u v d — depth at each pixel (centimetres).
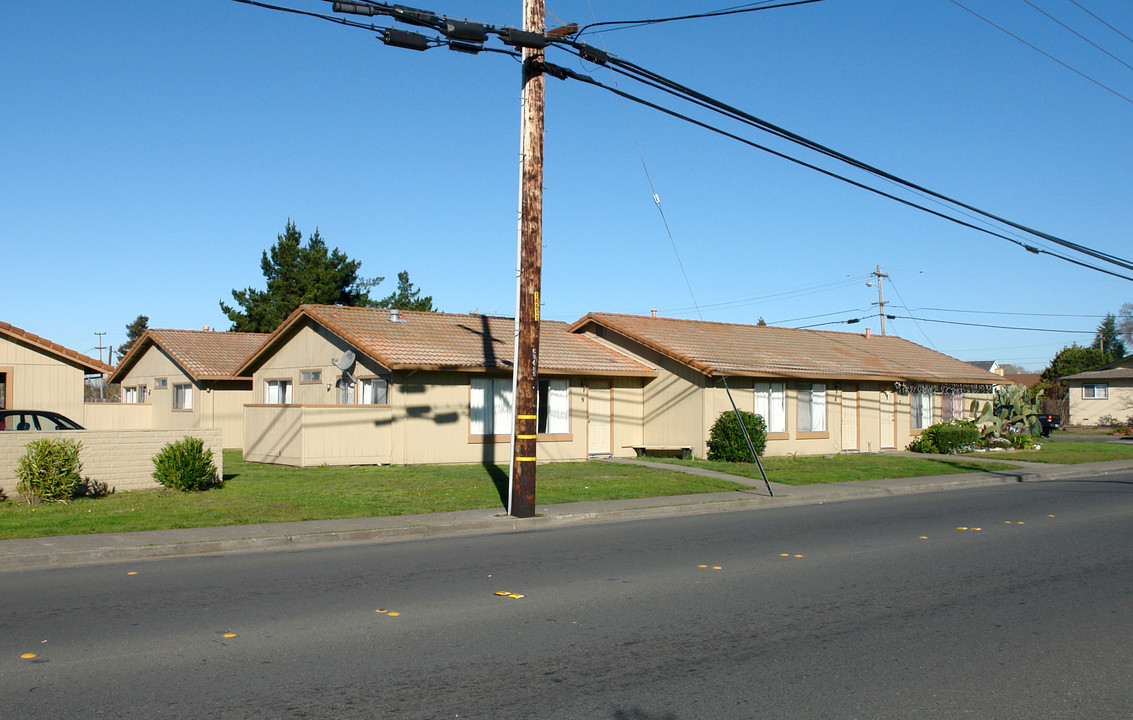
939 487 2108
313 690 593
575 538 1298
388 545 1234
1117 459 2914
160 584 944
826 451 2939
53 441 1542
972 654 691
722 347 2872
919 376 3186
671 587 931
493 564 1068
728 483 1980
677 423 2686
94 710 553
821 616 808
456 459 2339
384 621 780
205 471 1677
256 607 833
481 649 693
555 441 2517
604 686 606
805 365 2892
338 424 2173
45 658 664
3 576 995
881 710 566
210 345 3231
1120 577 992
